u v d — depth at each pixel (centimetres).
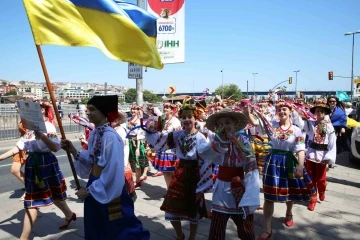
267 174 405
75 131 1650
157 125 373
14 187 643
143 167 659
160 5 901
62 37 288
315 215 484
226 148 299
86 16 302
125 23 314
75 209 495
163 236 405
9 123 1386
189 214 351
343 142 762
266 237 391
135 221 290
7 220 452
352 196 586
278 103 419
